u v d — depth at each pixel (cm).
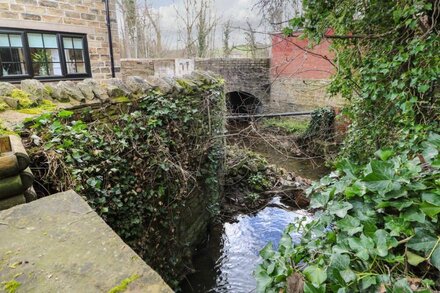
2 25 377
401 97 262
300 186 592
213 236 466
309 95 889
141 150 269
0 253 73
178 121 329
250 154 660
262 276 126
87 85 261
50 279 64
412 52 241
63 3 437
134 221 258
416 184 110
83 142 209
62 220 86
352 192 122
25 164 142
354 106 386
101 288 61
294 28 290
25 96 223
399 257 96
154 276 64
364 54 324
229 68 938
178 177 323
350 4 275
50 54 438
